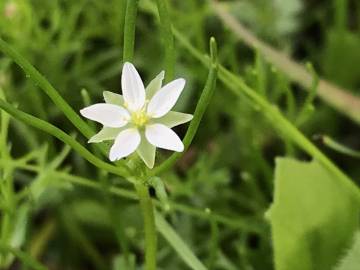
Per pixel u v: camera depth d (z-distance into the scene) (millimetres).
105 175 78
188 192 90
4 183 79
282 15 111
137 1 56
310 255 76
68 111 55
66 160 98
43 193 93
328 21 116
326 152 103
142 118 53
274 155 103
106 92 56
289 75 97
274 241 74
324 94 96
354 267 72
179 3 114
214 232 79
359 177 100
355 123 105
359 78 108
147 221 59
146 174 55
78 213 95
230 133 102
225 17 99
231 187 99
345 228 77
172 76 58
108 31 108
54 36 109
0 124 96
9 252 76
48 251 98
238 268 90
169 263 87
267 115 84
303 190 77
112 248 98
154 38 108
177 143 52
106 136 54
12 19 100
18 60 54
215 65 54
